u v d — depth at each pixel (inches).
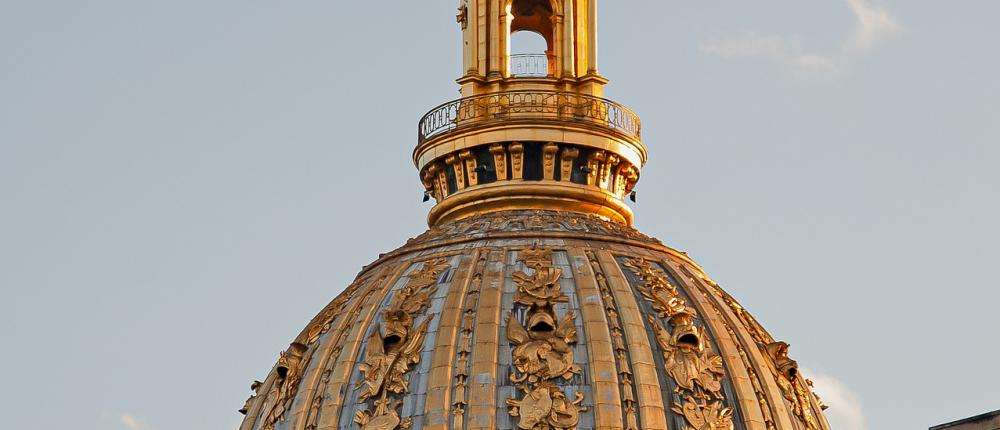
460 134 6067.9
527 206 6003.9
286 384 5743.1
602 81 6210.6
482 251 5797.2
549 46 6407.5
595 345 5531.5
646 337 5585.6
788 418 5659.5
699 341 5634.8
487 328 5561.0
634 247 5900.6
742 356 5703.7
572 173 6053.2
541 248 5782.5
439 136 6097.4
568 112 6107.3
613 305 5634.8
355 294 5900.6
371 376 5575.8
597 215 6043.3
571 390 5467.5
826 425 5826.8
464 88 6190.9
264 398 5871.1
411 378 5541.3
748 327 5880.9
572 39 6254.9
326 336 5787.4
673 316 5659.5
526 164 6043.3
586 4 6304.1
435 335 5585.6
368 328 5718.5
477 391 5452.8
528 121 6028.5
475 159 6053.2
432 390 5477.4
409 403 5502.0
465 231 5900.6
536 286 5654.5
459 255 5802.2
